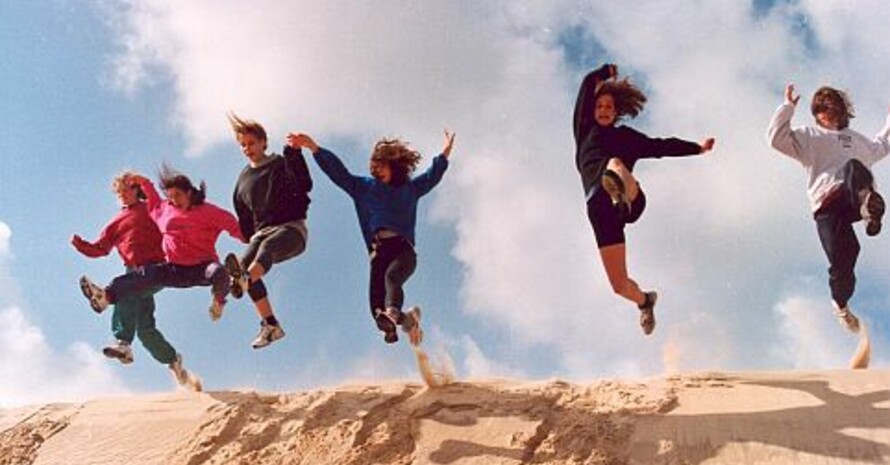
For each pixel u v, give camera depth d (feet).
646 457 26.68
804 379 29.22
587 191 28.94
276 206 31.60
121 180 35.35
